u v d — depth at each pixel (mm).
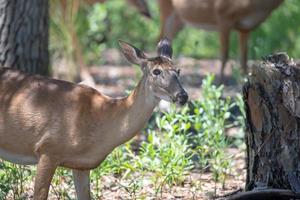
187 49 25828
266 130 10617
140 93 10016
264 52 21547
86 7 22281
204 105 12969
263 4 19594
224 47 19781
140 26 26516
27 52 13906
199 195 11617
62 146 9984
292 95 10445
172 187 11875
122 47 10164
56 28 19734
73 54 19875
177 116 12305
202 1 20281
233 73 19250
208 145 12609
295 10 24922
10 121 10078
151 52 25500
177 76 9914
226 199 10328
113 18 26391
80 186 10406
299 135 10523
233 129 15492
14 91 10156
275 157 10609
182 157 11773
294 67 10523
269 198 10328
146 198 11383
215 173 12172
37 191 9992
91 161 10094
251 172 10906
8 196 11266
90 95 10141
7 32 13773
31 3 13883
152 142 11891
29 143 10070
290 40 24484
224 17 19844
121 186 11312
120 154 12062
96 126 10016
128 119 10039
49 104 10031
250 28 19859
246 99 10820
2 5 13750
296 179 10523
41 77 10297
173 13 21641
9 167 11289
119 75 21609
